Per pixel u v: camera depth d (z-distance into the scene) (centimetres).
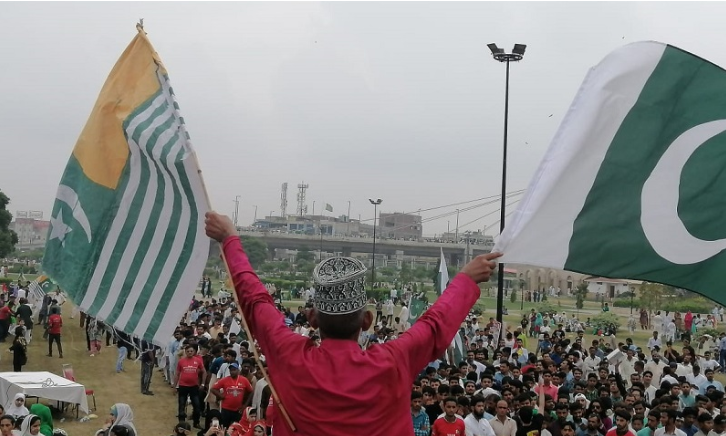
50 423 1457
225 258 325
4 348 2917
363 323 275
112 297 510
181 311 500
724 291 484
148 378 2277
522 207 463
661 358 2158
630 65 482
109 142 520
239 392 1608
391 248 13775
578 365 2086
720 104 480
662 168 477
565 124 477
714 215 479
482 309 6084
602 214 470
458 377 1596
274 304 301
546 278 11581
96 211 520
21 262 11288
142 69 523
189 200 504
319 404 258
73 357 2852
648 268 473
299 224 18200
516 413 1325
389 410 261
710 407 1468
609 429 1338
